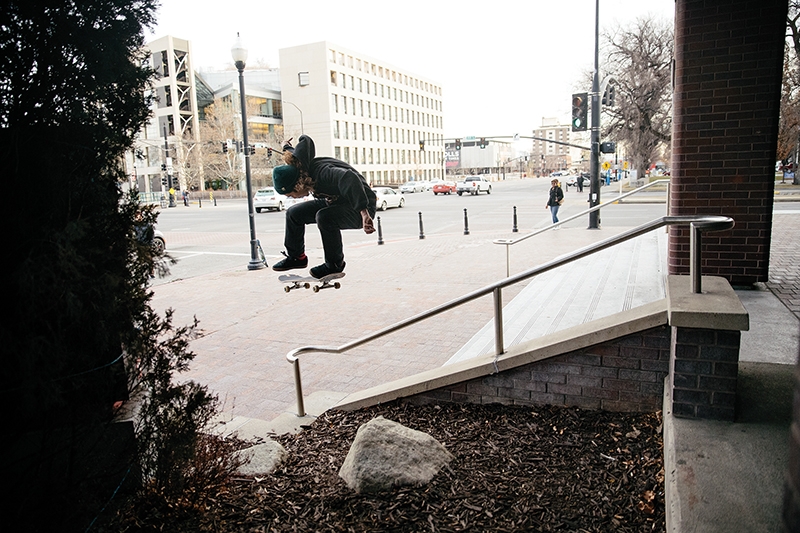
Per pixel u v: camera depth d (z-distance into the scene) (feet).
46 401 7.43
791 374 12.31
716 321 10.11
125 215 9.06
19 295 7.44
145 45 9.52
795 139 114.83
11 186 7.75
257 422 16.99
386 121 293.02
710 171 22.16
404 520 10.33
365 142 272.10
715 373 10.46
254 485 11.94
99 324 8.26
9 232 7.68
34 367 7.32
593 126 63.67
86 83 8.57
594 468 11.55
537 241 56.24
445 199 151.23
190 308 35.78
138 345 9.23
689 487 8.66
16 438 7.91
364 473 11.50
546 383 14.61
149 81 9.50
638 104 138.82
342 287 39.96
